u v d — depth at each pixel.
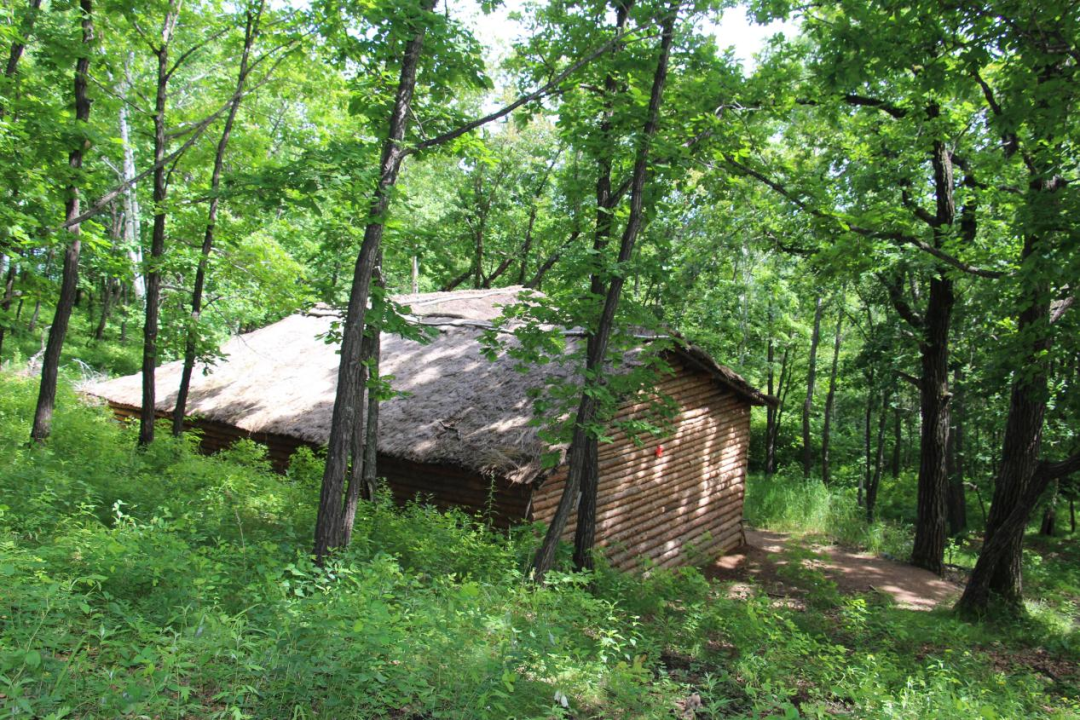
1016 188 12.91
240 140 12.77
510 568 7.54
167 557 4.72
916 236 12.80
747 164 11.32
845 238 12.55
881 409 28.06
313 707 3.52
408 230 7.54
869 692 5.30
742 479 16.45
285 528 7.13
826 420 29.75
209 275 13.73
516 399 11.41
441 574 6.74
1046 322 9.93
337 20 8.73
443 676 4.02
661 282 8.84
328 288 8.08
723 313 27.86
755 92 9.65
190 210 11.91
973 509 30.67
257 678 3.63
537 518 10.32
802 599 11.67
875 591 12.98
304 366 14.90
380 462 11.72
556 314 8.44
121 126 19.28
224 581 4.70
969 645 9.53
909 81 12.61
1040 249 8.64
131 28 11.34
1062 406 10.68
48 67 10.44
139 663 3.59
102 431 12.66
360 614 4.39
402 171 25.09
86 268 24.50
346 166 6.56
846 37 9.34
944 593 14.40
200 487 9.16
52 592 3.62
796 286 26.33
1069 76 8.27
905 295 20.39
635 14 8.30
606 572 8.54
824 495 20.77
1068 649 10.10
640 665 4.85
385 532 8.17
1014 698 6.57
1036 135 9.01
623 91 9.17
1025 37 8.21
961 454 24.78
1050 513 25.56
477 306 16.44
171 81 19.31
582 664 4.84
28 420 12.67
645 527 12.95
